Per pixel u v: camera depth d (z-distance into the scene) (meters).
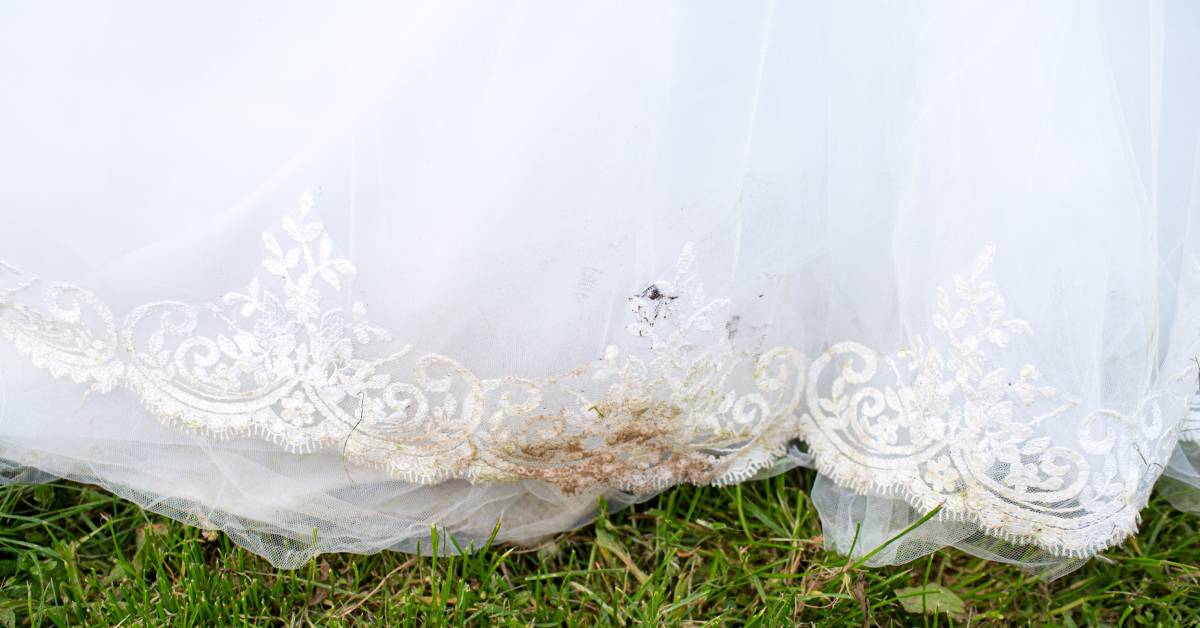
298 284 1.04
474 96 1.03
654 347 1.06
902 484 1.09
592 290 1.05
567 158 1.04
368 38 1.03
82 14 1.02
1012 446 1.05
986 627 1.14
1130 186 1.03
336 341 1.05
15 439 1.08
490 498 1.14
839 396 1.11
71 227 1.04
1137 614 1.14
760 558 1.17
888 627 1.14
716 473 1.13
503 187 1.04
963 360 1.05
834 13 1.04
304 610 1.12
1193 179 1.06
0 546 1.13
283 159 1.03
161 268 1.04
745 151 1.05
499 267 1.05
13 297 1.04
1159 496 1.18
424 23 1.02
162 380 1.06
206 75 1.03
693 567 1.15
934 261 1.05
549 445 1.09
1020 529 1.07
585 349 1.06
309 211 1.03
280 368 1.05
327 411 1.07
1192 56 1.07
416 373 1.06
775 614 1.12
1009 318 1.03
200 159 1.04
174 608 1.10
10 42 1.02
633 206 1.04
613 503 1.17
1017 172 1.03
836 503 1.14
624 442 1.10
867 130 1.06
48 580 1.12
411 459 1.09
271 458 1.10
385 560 1.15
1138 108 1.04
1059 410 1.04
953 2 1.03
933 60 1.04
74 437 1.08
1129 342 1.04
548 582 1.14
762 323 1.08
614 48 1.03
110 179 1.04
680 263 1.05
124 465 1.09
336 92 1.03
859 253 1.08
